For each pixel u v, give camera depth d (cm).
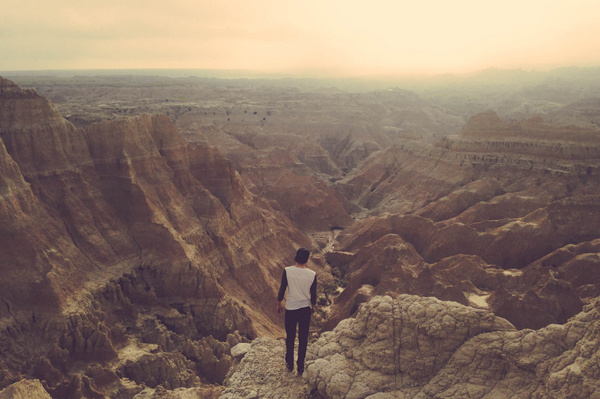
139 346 3941
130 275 4684
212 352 3962
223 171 6775
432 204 10256
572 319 1213
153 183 5538
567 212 7962
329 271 7756
